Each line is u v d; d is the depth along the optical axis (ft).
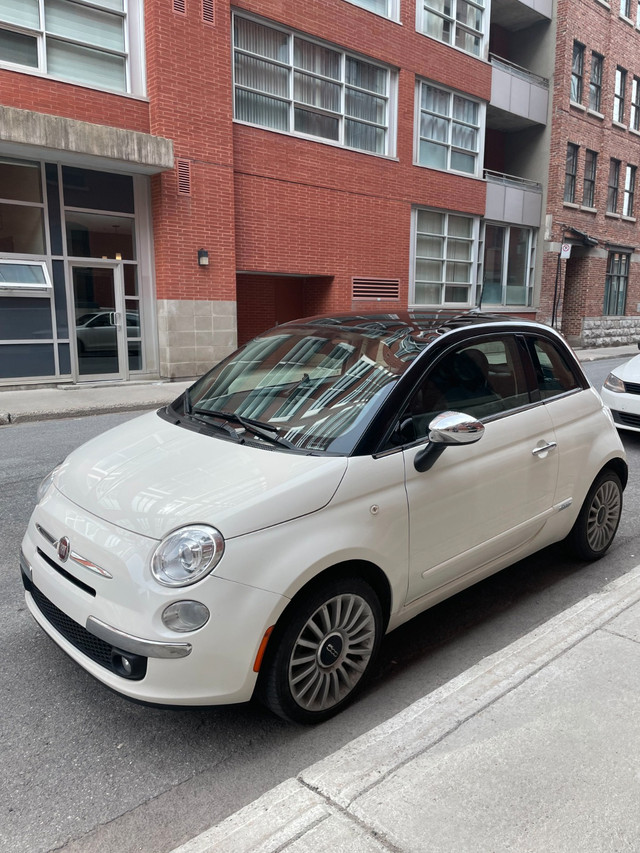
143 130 37.86
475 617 12.08
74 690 9.67
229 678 7.75
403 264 53.31
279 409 10.36
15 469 21.38
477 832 6.49
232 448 9.50
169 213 38.63
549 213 67.41
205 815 7.34
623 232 79.77
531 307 69.21
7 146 32.27
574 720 8.16
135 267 39.52
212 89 39.27
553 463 12.03
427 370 10.34
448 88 54.70
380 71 49.67
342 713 9.21
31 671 10.13
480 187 59.16
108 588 7.90
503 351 11.88
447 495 9.95
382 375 10.20
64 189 36.17
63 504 9.23
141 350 40.52
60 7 34.50
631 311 84.69
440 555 10.05
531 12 63.36
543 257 68.23
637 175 81.20
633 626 10.36
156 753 8.37
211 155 39.81
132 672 7.77
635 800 6.90
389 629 9.81
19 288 34.94
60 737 8.65
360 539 8.66
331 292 49.06
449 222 57.57
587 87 68.74
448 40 54.54
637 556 14.76
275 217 44.37
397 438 9.55
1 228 34.73
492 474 10.69
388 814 6.73
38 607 9.59
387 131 50.83
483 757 7.54
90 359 38.70
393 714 9.18
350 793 7.02
